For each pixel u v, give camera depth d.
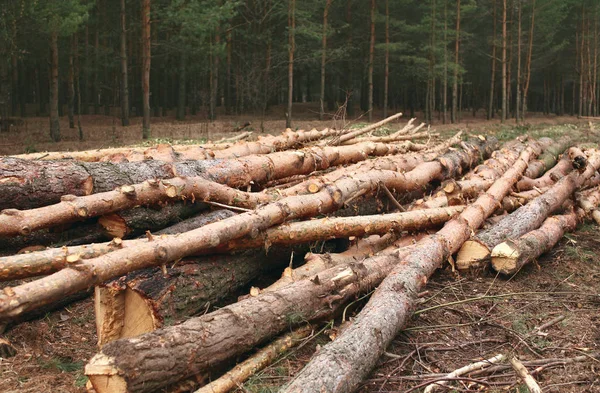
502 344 4.97
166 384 3.72
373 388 4.19
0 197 5.16
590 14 40.12
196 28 23.05
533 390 3.74
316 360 3.88
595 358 4.59
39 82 35.84
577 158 8.88
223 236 4.85
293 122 29.55
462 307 5.74
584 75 42.78
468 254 6.73
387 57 33.34
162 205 5.61
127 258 4.16
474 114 44.78
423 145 11.18
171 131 24.33
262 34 33.78
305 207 5.91
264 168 6.86
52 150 17.92
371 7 32.84
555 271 6.86
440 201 7.72
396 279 5.16
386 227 6.43
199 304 4.86
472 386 4.22
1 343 4.53
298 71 45.16
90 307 5.52
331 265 5.68
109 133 24.03
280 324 4.54
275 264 6.12
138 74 38.41
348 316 5.38
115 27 32.44
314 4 30.55
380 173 7.39
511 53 35.50
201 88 39.62
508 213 8.66
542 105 58.94
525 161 9.80
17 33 19.58
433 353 4.78
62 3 19.22
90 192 5.55
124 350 3.51
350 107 38.09
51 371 4.36
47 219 4.82
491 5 38.66
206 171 6.26
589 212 8.95
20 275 4.01
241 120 32.31
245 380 4.13
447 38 33.34
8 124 24.70
